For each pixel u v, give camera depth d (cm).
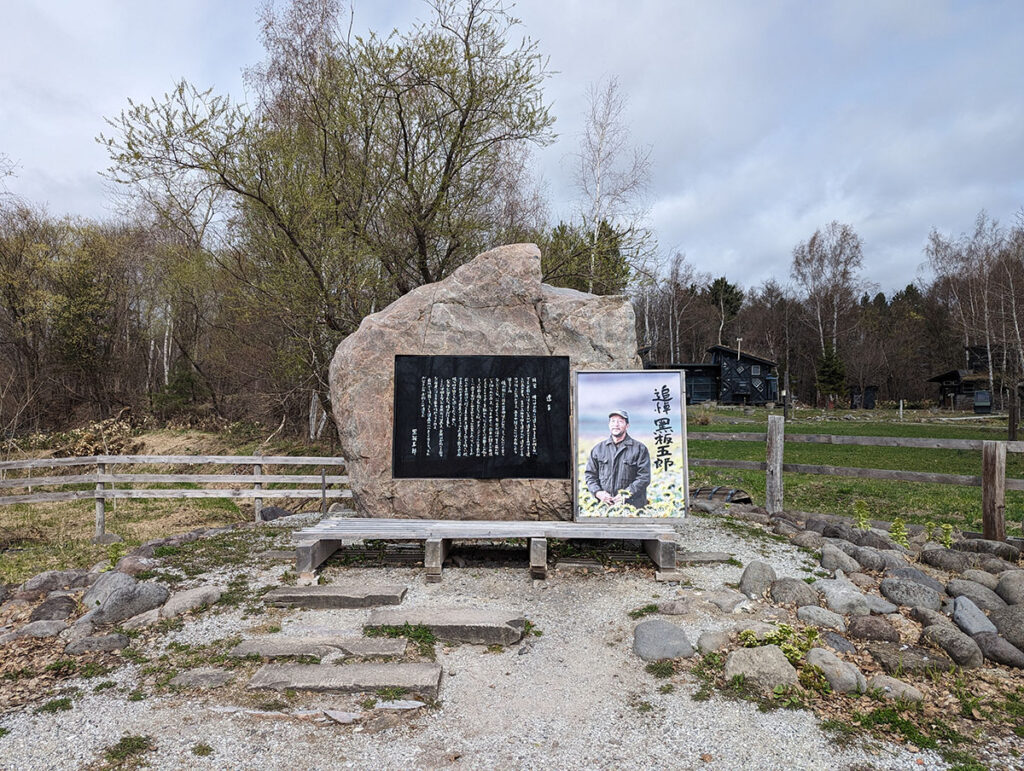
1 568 721
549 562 616
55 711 369
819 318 4659
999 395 3809
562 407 633
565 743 338
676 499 601
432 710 371
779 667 390
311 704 375
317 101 1143
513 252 659
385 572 598
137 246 2516
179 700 380
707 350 4531
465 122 1094
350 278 1062
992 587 541
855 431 2588
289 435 1902
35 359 2416
